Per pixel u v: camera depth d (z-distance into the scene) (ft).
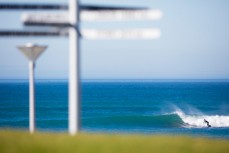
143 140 95.50
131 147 89.25
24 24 88.63
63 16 89.76
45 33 90.17
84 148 88.12
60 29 91.61
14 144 91.40
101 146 89.45
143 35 84.53
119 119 623.36
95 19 89.04
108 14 87.66
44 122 619.67
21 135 101.24
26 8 88.33
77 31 90.89
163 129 533.14
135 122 610.65
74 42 92.07
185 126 551.59
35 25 89.10
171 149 88.84
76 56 92.94
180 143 93.61
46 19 89.10
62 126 589.32
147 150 87.86
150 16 84.33
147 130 528.22
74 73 93.61
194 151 88.17
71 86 94.32
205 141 98.07
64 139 93.35
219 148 90.48
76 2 90.22
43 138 96.22
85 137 95.20
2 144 91.40
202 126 549.54
